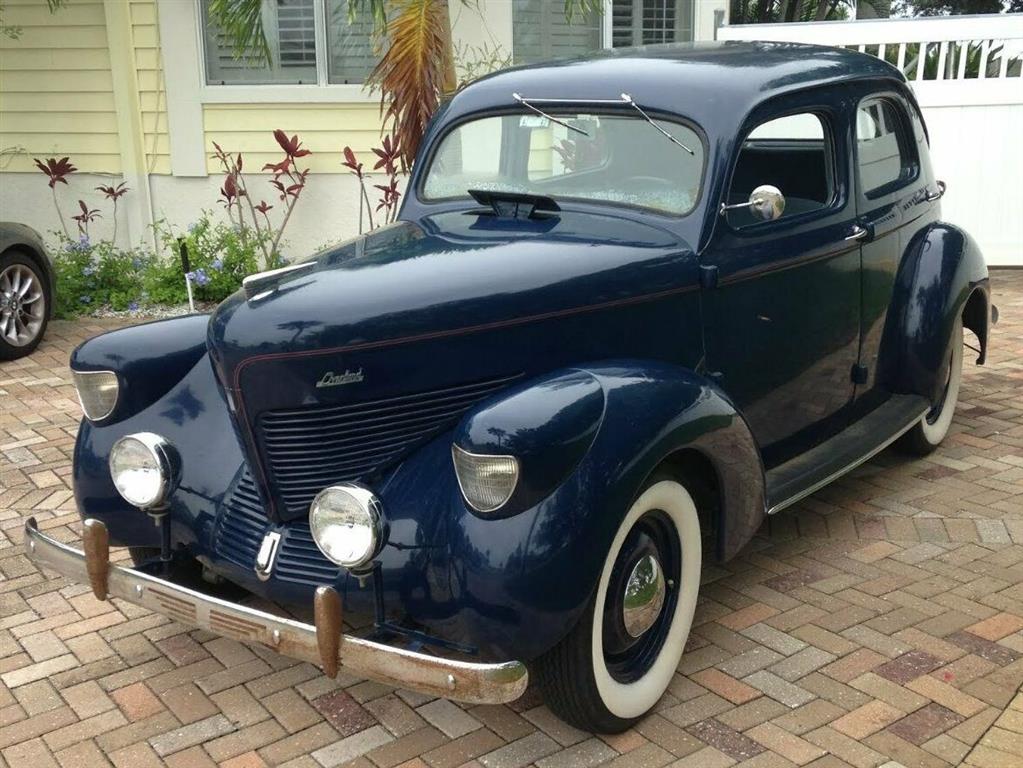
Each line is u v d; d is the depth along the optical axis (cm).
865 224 450
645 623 327
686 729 330
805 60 441
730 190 381
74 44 956
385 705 347
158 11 938
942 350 496
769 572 432
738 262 383
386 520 292
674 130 391
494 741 326
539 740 326
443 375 324
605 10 959
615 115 405
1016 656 365
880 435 464
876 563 437
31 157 988
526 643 287
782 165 412
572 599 287
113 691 358
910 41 916
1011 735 320
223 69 962
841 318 447
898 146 509
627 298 351
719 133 380
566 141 413
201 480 346
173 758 321
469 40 938
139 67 955
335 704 348
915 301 495
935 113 923
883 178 486
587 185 407
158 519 346
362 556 289
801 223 413
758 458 357
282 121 962
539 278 335
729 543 360
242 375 316
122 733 334
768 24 944
